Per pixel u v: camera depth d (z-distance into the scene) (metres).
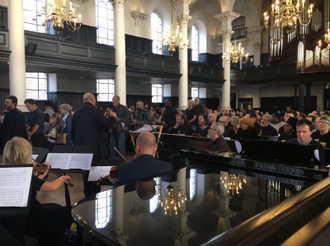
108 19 17.59
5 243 1.55
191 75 16.31
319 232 0.99
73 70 11.75
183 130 6.69
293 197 1.07
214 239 0.74
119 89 12.02
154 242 1.13
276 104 22.08
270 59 20.73
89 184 3.60
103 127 4.44
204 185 1.97
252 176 2.21
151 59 13.88
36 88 14.90
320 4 16.50
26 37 9.41
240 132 5.29
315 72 16.61
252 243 0.73
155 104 20.72
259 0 22.20
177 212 1.47
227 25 17.30
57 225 2.44
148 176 2.30
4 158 2.43
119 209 1.53
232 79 20.34
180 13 14.28
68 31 14.69
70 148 3.42
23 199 2.02
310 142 3.24
